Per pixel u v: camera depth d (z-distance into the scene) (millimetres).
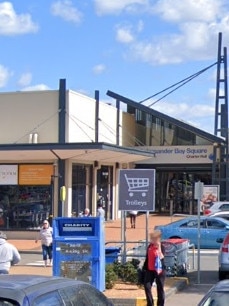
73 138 33031
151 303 12508
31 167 32344
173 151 43406
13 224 32281
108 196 38688
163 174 45250
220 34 44438
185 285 16516
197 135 41969
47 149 29094
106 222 37594
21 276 6164
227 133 40750
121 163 40719
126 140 42406
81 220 14070
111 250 17016
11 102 33156
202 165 42906
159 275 12516
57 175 31969
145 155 36719
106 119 38281
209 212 32406
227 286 6695
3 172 32594
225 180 40906
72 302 5719
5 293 5191
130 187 16438
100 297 6430
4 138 33125
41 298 5336
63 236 14039
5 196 32562
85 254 13922
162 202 45281
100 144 29219
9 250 11414
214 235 25750
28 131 32781
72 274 13883
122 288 14914
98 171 37250
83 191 34719
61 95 32406
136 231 31859
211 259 23172
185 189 44719
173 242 17484
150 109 40844
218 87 43906
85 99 34750
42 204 32062
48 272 18922
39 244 28719
